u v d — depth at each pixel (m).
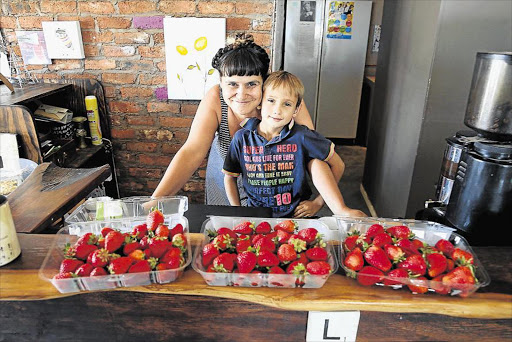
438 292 0.72
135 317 0.77
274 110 1.22
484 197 0.99
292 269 0.70
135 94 2.45
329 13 3.71
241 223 0.83
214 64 1.33
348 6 3.67
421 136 1.75
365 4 3.68
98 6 2.24
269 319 0.75
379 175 2.57
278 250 0.74
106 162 2.55
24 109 1.83
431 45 1.64
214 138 1.59
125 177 2.71
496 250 0.87
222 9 2.21
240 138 1.32
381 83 2.63
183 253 0.76
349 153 4.18
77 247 0.73
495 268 0.81
